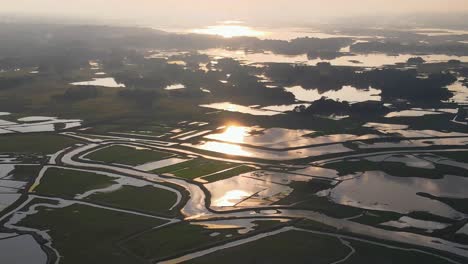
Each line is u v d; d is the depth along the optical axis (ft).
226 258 382.83
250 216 453.99
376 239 412.57
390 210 466.70
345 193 505.25
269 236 416.87
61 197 497.87
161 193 507.30
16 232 424.87
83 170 573.33
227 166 583.99
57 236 418.31
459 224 439.63
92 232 424.46
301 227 432.66
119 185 529.04
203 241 408.67
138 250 395.55
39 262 379.14
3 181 539.29
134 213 460.96
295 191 510.99
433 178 544.62
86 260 381.60
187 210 467.52
